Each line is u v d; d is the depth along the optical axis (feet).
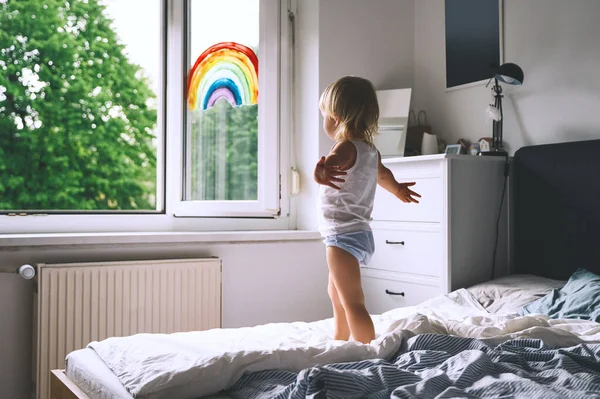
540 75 9.53
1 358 7.77
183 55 9.95
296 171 10.71
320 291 10.53
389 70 11.33
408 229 9.27
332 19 10.55
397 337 4.78
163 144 10.00
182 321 8.78
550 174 9.05
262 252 9.88
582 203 8.65
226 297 9.50
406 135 10.82
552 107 9.37
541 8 9.52
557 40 9.30
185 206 9.87
